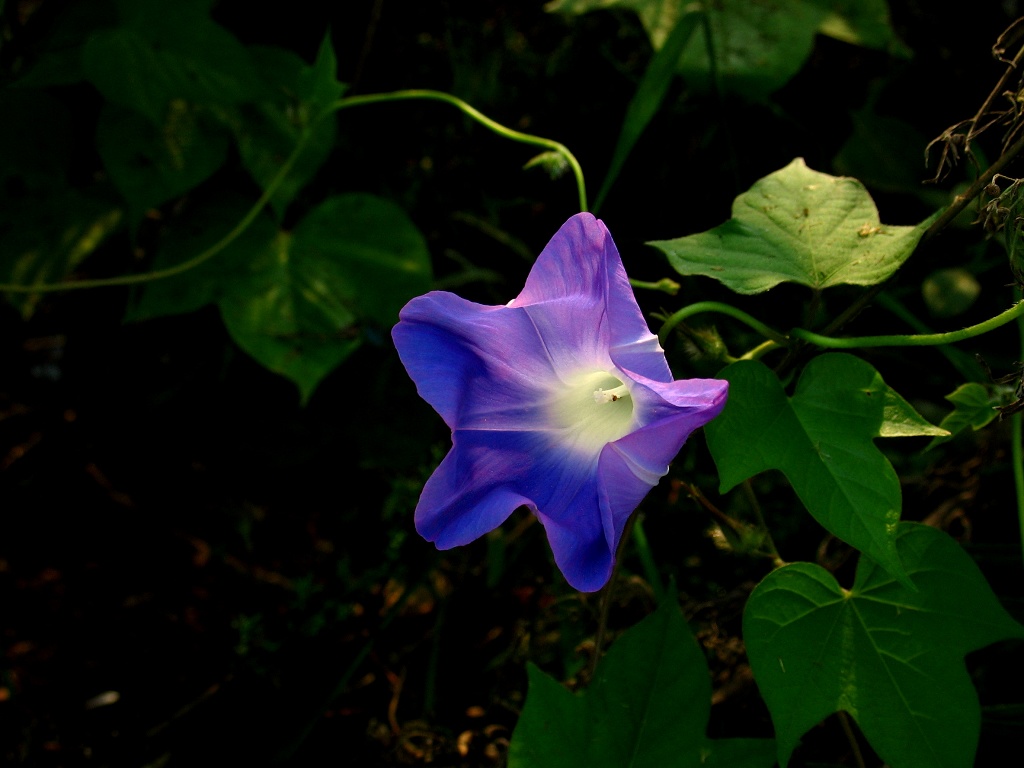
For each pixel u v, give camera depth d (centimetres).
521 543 35
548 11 32
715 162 35
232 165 33
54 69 31
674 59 28
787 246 22
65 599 39
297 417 37
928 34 36
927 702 20
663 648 22
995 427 30
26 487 38
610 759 22
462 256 37
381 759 33
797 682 21
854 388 20
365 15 36
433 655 34
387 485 38
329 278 32
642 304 34
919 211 34
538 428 21
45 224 32
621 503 19
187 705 35
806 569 21
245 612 38
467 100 37
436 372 20
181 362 37
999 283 33
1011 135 21
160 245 32
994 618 21
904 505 32
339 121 37
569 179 37
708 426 20
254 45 33
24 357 39
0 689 37
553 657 32
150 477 39
